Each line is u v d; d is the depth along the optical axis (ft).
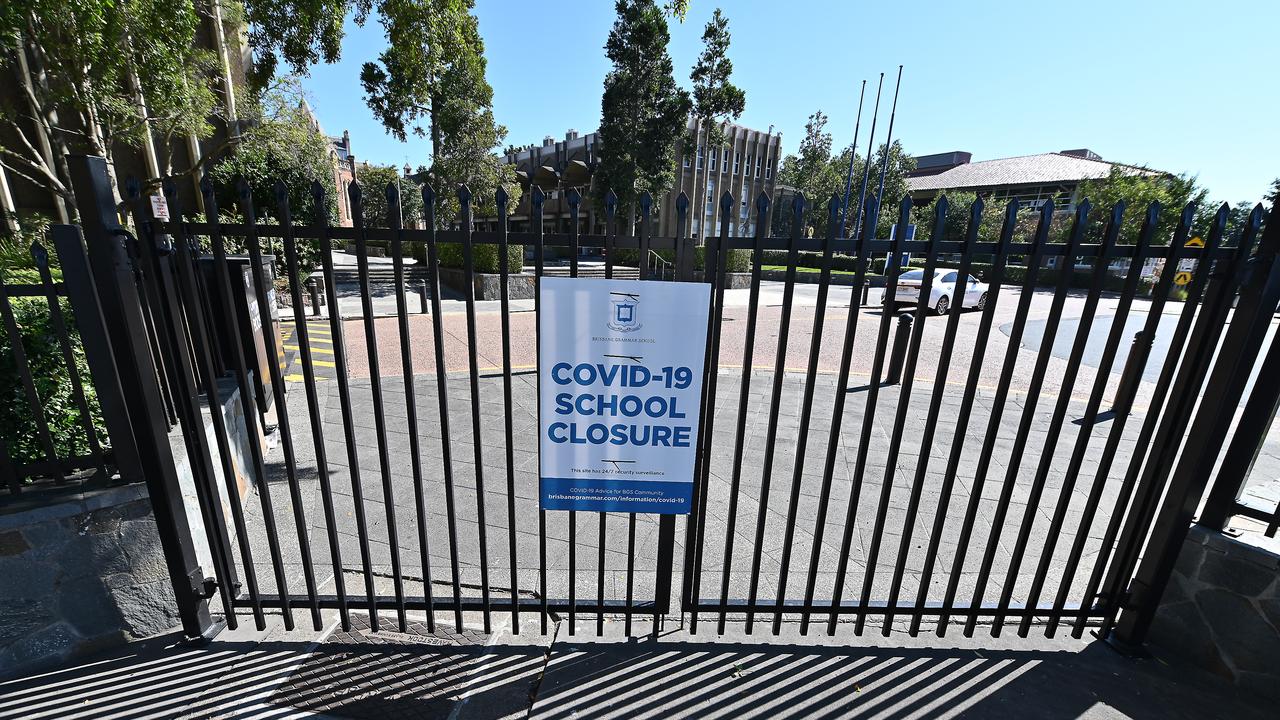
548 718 6.33
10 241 21.61
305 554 6.95
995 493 12.34
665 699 6.62
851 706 6.59
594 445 6.51
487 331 30.60
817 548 7.02
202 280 10.71
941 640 7.69
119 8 24.12
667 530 7.00
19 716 6.22
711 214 122.93
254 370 12.62
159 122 32.86
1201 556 6.98
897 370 21.62
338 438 14.34
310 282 32.96
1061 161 159.84
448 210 58.03
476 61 55.83
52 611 6.73
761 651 7.41
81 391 6.39
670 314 5.90
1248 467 6.56
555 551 9.59
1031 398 6.23
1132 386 6.23
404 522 10.32
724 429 16.25
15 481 6.40
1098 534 10.58
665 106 79.87
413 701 6.51
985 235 99.76
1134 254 5.59
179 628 7.53
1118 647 7.51
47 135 36.22
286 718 6.26
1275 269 5.82
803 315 42.96
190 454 6.46
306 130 42.39
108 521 6.75
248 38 41.04
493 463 13.09
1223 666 7.02
